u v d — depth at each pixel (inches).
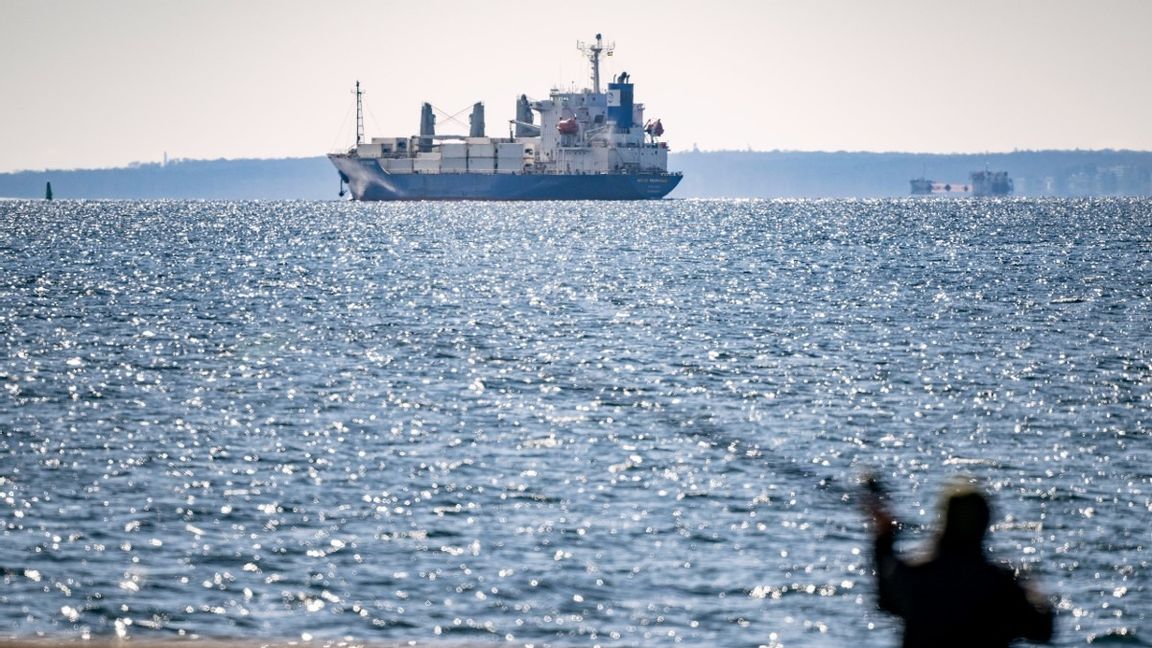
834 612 3272.6
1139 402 6338.6
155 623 3174.2
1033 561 3698.3
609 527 4018.2
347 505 4293.8
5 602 3289.9
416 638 3095.5
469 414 6053.2
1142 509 4261.8
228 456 5083.7
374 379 7145.7
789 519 4101.9
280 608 3277.6
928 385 6894.7
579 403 6382.9
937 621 1556.3
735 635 3129.9
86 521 4060.0
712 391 6747.1
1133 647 3070.9
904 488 4618.6
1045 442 5383.9
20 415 5954.7
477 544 3831.2
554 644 3048.7
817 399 6486.2
